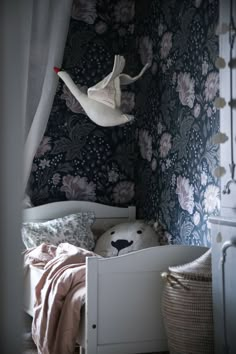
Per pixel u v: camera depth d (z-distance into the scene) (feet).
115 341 8.84
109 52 13.69
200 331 8.29
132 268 8.96
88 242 12.19
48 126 13.15
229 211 6.68
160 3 12.25
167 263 9.20
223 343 6.79
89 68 13.52
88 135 13.47
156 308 9.10
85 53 13.50
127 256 8.93
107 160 13.62
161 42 12.20
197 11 10.56
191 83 10.82
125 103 13.76
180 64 11.29
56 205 12.82
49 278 9.55
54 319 8.97
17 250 3.37
